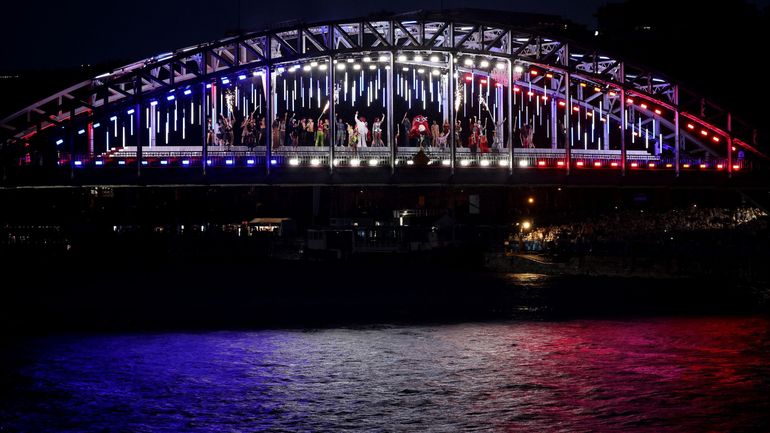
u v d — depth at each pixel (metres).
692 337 54.78
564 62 113.62
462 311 67.50
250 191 143.88
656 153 125.69
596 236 112.00
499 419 36.34
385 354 49.38
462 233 119.00
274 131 105.38
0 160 103.12
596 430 34.88
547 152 111.56
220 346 52.00
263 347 51.72
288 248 126.44
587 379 43.06
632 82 120.75
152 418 36.56
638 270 92.12
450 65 107.50
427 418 36.50
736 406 38.12
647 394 40.12
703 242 97.69
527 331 57.38
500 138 110.88
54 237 123.69
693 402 38.81
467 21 109.75
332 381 42.84
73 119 106.19
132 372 44.75
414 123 107.00
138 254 122.81
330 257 121.38
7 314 66.50
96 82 111.25
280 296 78.69
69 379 43.19
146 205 139.00
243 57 115.19
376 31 107.81
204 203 146.38
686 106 115.12
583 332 56.91
